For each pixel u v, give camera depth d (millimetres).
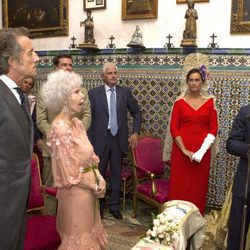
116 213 4066
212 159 3650
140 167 3957
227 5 3994
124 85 4570
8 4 5336
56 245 2387
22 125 1638
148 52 4395
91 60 4762
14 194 1601
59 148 2303
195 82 3441
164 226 2004
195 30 4039
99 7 4652
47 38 5090
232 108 4039
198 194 3494
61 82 2340
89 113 3469
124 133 4047
